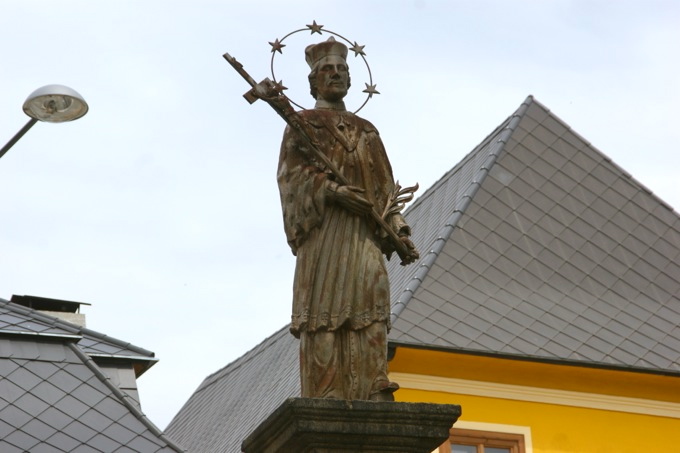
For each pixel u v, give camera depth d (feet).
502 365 152.76
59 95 105.50
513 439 150.71
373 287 86.48
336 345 85.61
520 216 173.47
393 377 149.18
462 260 164.35
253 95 87.04
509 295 161.79
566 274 167.94
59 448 128.67
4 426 129.59
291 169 88.02
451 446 148.77
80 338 143.23
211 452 183.21
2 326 141.59
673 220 181.57
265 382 188.44
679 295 170.40
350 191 86.84
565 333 158.20
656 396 158.40
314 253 86.94
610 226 176.96
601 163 185.68
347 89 91.25
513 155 181.88
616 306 165.68
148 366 148.66
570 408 154.40
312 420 80.89
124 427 133.18
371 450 81.56
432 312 154.61
